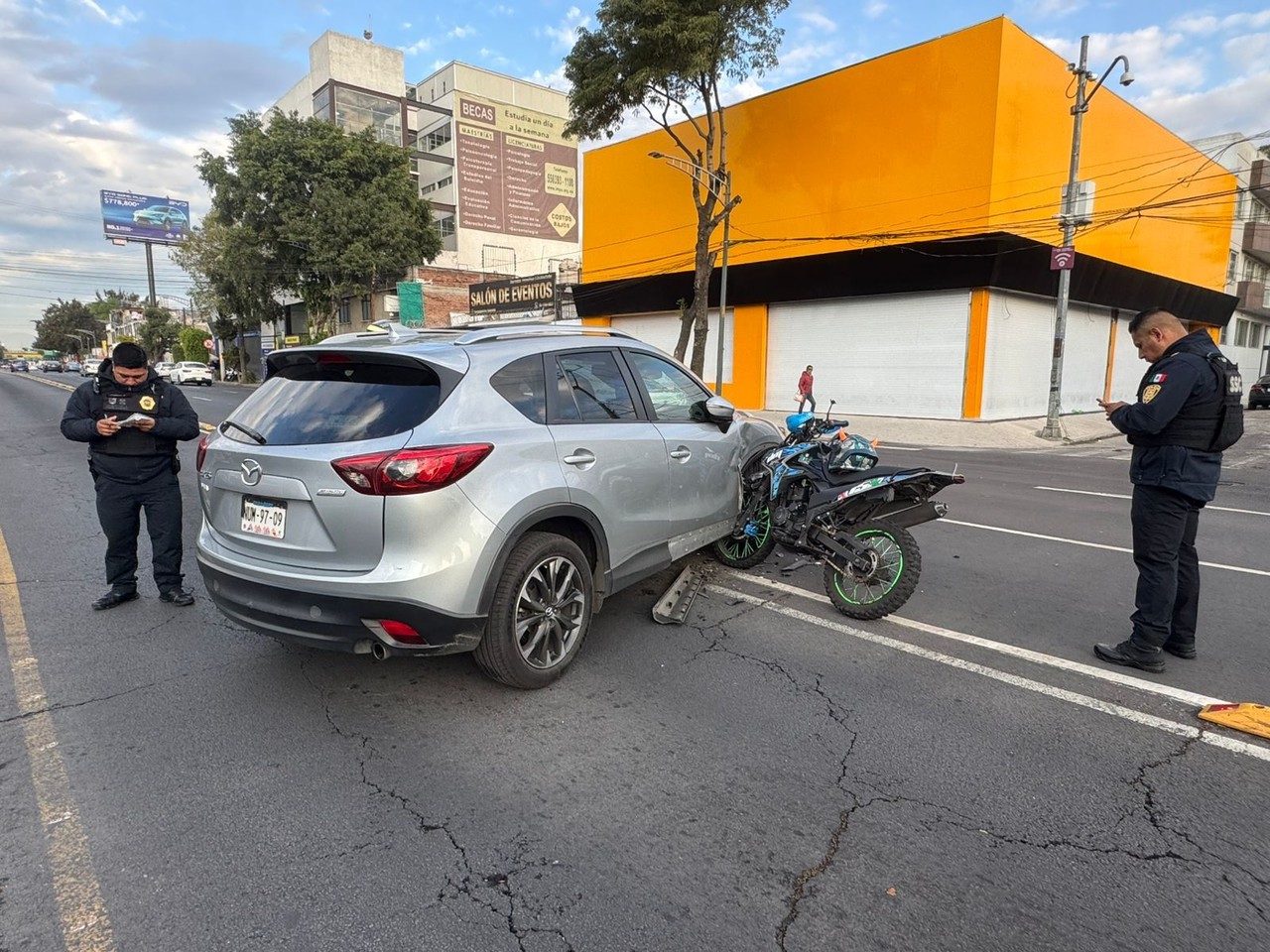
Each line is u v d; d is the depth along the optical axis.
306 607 3.06
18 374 61.53
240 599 3.28
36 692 3.57
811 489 4.83
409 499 2.93
